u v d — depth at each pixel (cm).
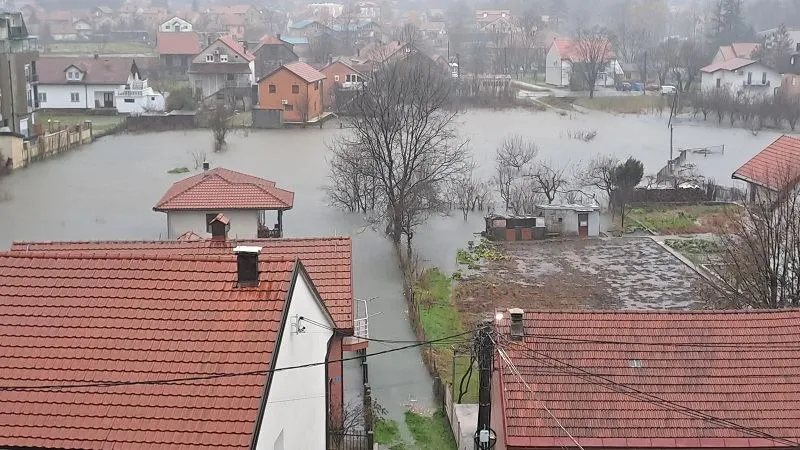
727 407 1720
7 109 6425
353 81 9475
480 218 4847
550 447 1661
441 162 5472
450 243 4338
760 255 2727
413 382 2606
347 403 2383
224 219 2288
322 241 2283
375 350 2866
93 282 1448
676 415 1708
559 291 3569
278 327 1355
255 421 1219
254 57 10581
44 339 1358
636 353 1809
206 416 1230
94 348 1341
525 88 11162
